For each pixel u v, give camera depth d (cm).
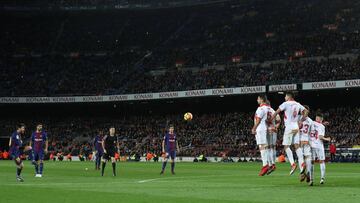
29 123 10225
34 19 11562
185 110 9812
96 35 11300
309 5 10388
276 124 2384
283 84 8000
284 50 9350
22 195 1716
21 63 10712
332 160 6619
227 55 9806
